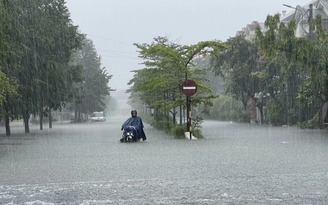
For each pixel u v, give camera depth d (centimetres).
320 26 4653
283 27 4609
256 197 1362
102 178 1769
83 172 1947
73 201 1343
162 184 1608
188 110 4025
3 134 5741
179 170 1952
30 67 5509
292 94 6681
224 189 1495
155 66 5144
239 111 10044
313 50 4556
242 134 4712
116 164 2205
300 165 2064
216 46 4109
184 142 3559
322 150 2762
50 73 5825
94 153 2798
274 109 7238
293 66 6244
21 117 6206
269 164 2109
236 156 2464
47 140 4228
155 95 5922
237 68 8206
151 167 2066
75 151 2970
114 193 1458
